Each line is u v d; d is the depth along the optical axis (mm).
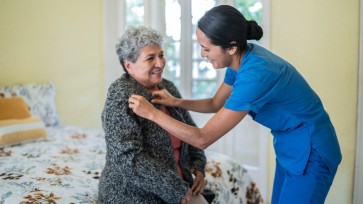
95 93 3537
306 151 1439
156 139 1402
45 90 2998
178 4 3154
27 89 2869
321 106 1499
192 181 1605
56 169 1915
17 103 2639
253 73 1314
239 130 2965
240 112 1320
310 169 1440
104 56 3518
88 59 3434
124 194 1378
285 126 1466
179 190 1335
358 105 2225
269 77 1314
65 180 1755
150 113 1329
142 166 1304
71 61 3299
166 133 1431
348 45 2232
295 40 2434
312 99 1447
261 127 2697
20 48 2928
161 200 1429
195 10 3074
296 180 1463
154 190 1334
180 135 1323
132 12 3479
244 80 1322
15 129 2395
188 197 1380
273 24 2512
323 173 1447
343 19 2229
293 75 1403
